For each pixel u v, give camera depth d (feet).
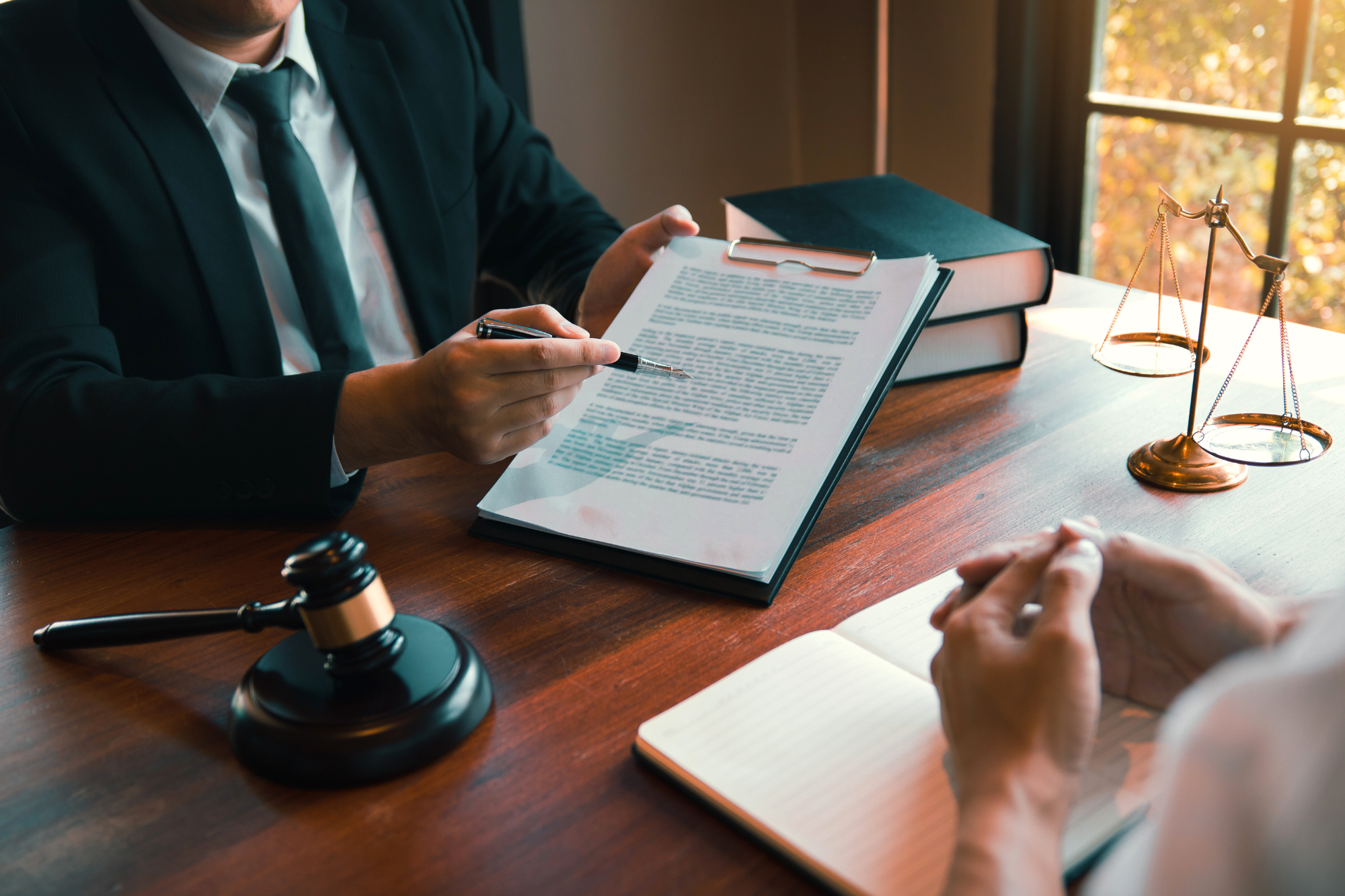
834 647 1.97
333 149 4.50
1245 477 2.58
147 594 2.40
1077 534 1.66
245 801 1.73
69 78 3.60
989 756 1.35
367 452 2.74
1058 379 3.30
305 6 4.33
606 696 1.95
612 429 2.75
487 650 2.12
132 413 2.77
